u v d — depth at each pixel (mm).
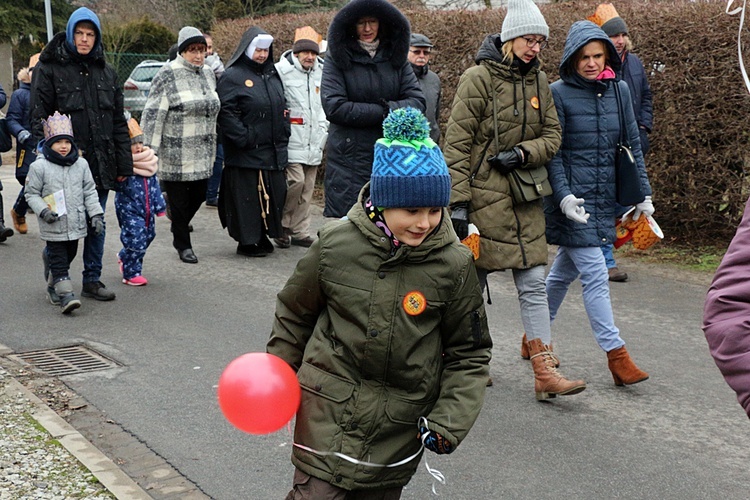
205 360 5734
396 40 6707
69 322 6590
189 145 8500
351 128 6828
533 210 5000
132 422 4703
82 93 7086
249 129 8625
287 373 2701
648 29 8648
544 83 4969
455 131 4895
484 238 4949
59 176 6699
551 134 4922
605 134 5051
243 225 8797
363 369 2785
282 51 13695
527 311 5004
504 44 4902
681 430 4605
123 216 7605
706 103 8352
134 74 20156
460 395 2803
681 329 6426
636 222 5309
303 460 2801
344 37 6633
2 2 24406
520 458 4266
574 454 4309
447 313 2822
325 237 2818
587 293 5148
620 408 4906
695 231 9133
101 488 3789
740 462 4223
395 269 2764
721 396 5098
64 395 5086
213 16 25844
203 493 3902
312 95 9219
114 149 7312
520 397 5074
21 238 9844
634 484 3984
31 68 10008
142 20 25141
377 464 2777
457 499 3854
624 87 5219
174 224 8680
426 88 7824
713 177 8555
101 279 7941
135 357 5785
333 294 2797
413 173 2668
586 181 5047
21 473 3908
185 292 7516
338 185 6949
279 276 8148
